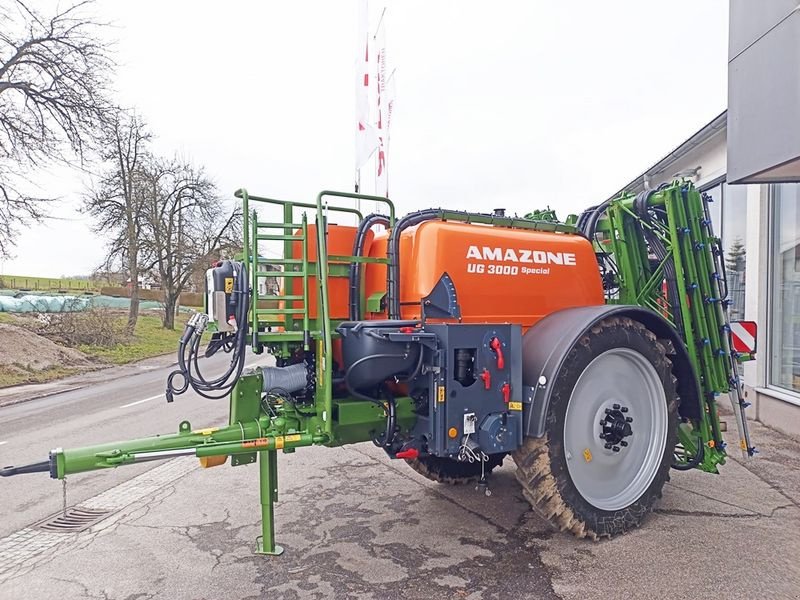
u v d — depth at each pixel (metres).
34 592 3.50
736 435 7.26
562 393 3.86
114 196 29.98
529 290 4.35
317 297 3.88
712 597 3.24
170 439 3.29
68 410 10.86
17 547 4.23
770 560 3.68
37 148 18.44
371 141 12.81
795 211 7.59
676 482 5.29
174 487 5.59
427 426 3.75
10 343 17.97
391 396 3.91
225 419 9.43
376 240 4.33
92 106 19.23
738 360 5.09
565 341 3.88
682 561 3.69
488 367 3.74
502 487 5.32
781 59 5.03
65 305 25.59
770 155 5.19
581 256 4.72
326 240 3.85
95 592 3.48
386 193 13.74
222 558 3.90
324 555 3.91
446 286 3.88
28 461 6.90
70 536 4.42
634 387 4.40
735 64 5.66
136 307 29.70
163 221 32.66
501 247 4.22
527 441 3.87
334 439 3.69
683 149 10.44
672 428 4.46
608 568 3.62
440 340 3.62
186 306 49.53
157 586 3.53
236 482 5.69
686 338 4.77
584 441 4.13
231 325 3.53
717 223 10.11
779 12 5.04
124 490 5.64
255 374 3.77
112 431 8.61
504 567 3.67
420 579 3.53
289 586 3.48
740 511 4.55
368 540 4.14
